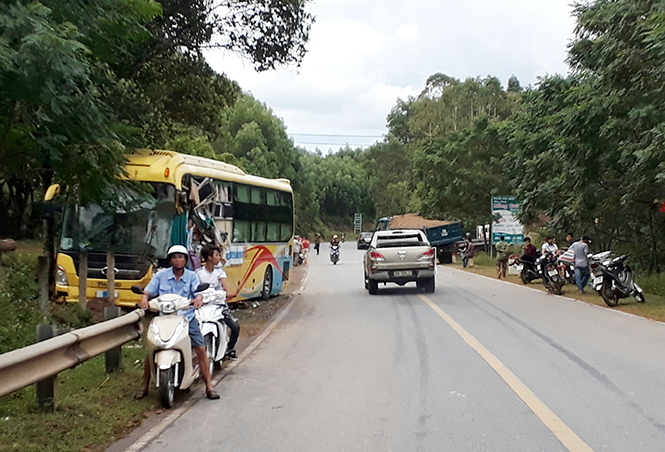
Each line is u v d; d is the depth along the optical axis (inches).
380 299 761.6
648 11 655.8
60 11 336.8
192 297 313.3
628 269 663.8
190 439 246.2
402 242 854.5
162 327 296.0
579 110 734.5
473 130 1685.5
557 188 948.6
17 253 835.4
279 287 822.5
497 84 2886.3
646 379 332.5
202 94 857.5
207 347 341.7
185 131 1077.1
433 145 1770.4
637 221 992.9
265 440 242.5
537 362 377.1
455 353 408.8
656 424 253.6
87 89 343.6
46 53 286.2
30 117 327.0
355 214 4439.0
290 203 872.3
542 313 606.5
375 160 4212.6
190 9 711.7
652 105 652.1
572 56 839.7
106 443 241.8
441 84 3186.5
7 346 347.3
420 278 801.6
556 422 256.7
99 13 365.7
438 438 238.5
